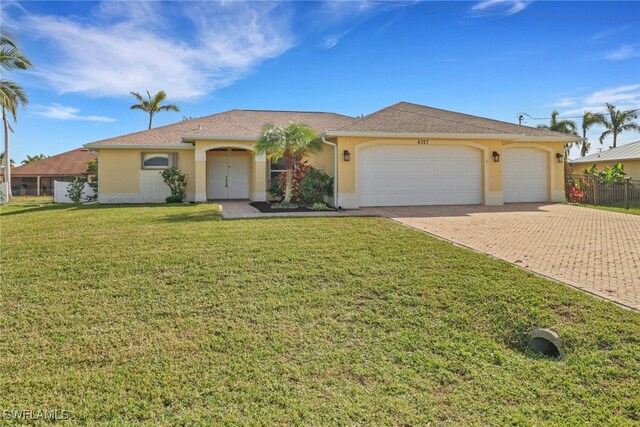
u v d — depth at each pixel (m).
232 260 7.25
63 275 6.45
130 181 19.52
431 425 3.14
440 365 4.03
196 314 5.12
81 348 4.27
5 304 5.34
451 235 9.64
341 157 15.52
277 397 3.48
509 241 9.03
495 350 4.34
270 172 20.33
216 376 3.79
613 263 7.20
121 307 5.29
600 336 4.45
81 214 13.61
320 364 4.03
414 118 17.70
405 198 16.36
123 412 3.26
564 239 9.32
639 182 18.70
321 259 7.34
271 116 23.41
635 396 3.47
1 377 3.73
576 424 3.13
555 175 18.56
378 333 4.69
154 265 6.95
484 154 16.81
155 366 3.95
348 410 3.31
